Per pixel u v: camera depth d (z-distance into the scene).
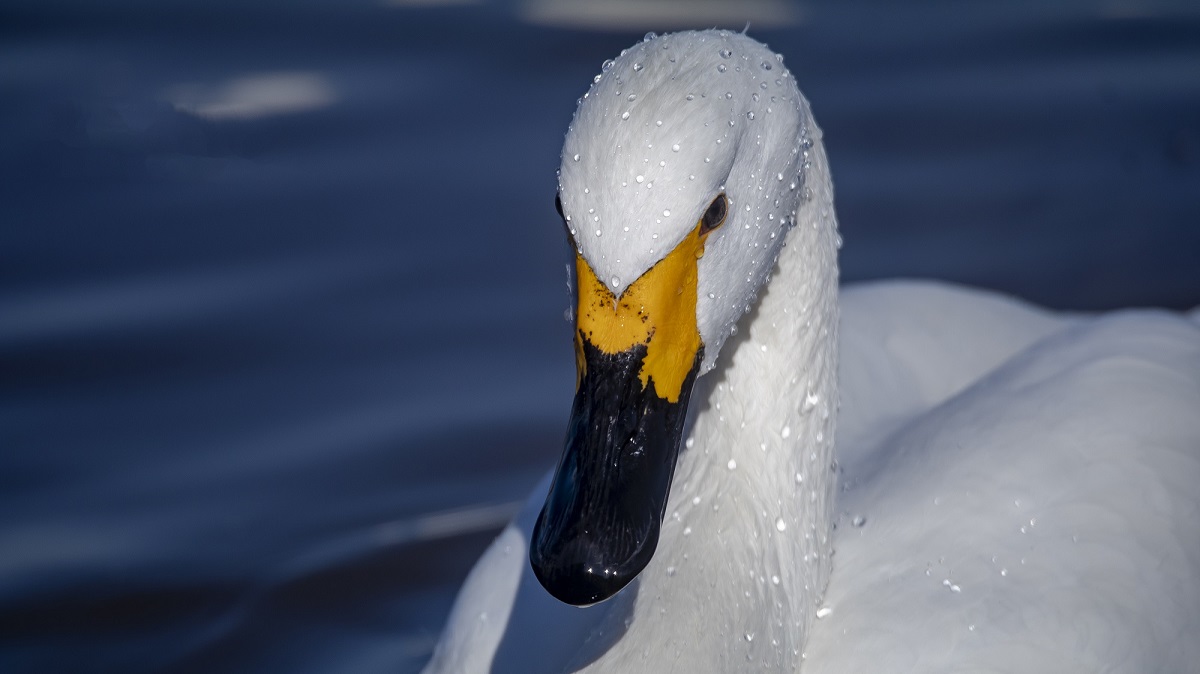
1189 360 7.88
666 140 5.26
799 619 6.86
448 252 12.73
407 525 10.12
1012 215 13.24
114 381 11.23
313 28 16.44
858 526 7.35
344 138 14.44
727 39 5.73
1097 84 15.25
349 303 12.08
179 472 10.46
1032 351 8.37
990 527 7.18
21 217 13.21
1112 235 12.98
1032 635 6.80
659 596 6.55
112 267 12.52
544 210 13.34
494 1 17.02
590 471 5.36
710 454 6.64
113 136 14.44
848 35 16.20
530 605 7.50
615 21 16.48
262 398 11.12
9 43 15.97
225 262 12.62
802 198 6.40
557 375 11.34
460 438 10.78
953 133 14.41
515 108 14.88
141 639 9.09
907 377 9.12
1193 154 14.02
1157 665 6.88
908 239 12.93
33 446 10.61
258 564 9.76
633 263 5.31
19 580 9.52
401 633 9.23
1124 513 7.16
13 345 11.50
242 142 14.41
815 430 6.83
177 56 15.81
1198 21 16.50
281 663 8.91
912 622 6.89
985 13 16.75
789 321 6.58
